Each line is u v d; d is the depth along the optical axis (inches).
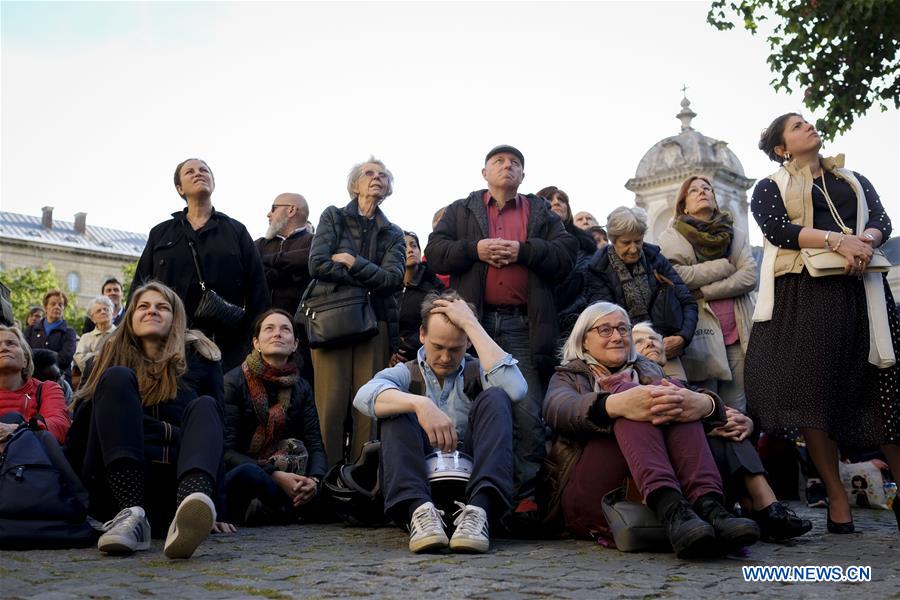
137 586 105.6
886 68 353.7
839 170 181.2
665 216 876.6
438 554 133.1
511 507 143.9
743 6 374.0
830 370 169.5
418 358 165.0
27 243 2298.2
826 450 174.2
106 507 144.6
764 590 105.2
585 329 161.9
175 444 152.4
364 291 223.1
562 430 150.5
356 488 167.9
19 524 135.3
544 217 216.4
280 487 185.5
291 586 105.3
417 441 145.6
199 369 165.5
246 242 226.4
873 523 192.4
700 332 233.5
